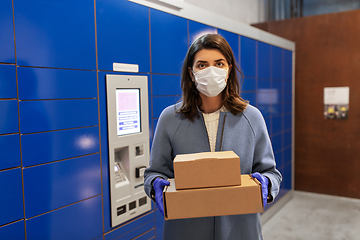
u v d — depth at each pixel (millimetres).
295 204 4008
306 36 4172
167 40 2143
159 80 2094
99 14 1681
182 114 1134
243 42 3012
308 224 3357
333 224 3338
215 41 1033
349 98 3967
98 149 1726
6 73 1295
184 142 1113
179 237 1111
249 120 1120
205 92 1074
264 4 5051
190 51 1096
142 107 1955
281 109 3943
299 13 5016
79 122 1608
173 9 2178
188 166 946
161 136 1157
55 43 1474
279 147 3900
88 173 1677
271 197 1014
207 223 1096
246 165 1094
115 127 1798
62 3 1496
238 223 1091
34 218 1429
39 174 1439
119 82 1798
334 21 3967
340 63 3977
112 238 1833
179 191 938
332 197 4168
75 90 1579
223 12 4008
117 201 1831
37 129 1419
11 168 1330
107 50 1733
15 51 1322
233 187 937
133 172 1921
